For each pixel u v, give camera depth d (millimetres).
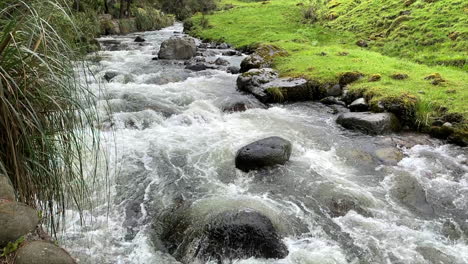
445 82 8867
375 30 16891
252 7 31609
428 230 4383
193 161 5957
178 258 3744
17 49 2383
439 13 14891
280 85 9641
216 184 5270
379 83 9102
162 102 8844
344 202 4828
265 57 12758
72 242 3707
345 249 3953
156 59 15023
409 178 5551
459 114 7125
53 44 2617
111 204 4594
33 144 2621
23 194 2672
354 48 15219
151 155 6074
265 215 4027
